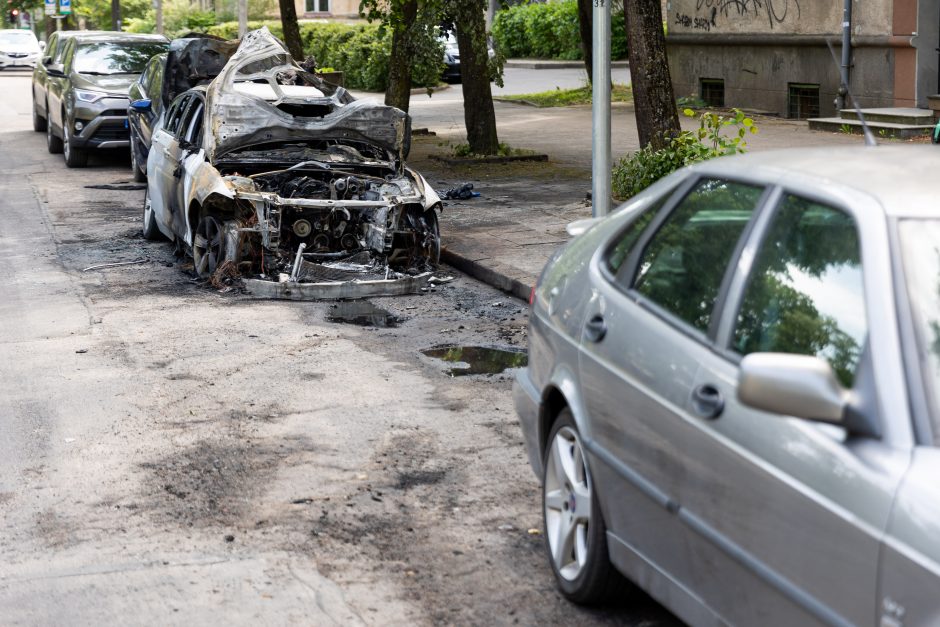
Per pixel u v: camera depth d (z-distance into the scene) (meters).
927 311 3.15
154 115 15.20
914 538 2.75
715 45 26.27
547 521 4.81
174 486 5.98
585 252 4.88
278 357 8.52
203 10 55.03
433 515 5.57
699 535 3.60
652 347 3.97
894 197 3.42
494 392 7.66
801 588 3.12
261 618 4.54
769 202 3.79
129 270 11.73
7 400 7.52
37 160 20.91
